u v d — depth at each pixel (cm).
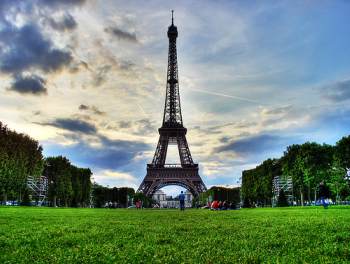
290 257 1759
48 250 2012
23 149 13088
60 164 17200
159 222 4147
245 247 2081
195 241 2359
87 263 1692
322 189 15112
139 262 1697
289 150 15712
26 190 13962
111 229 3156
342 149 13262
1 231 2902
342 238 2384
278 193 16325
